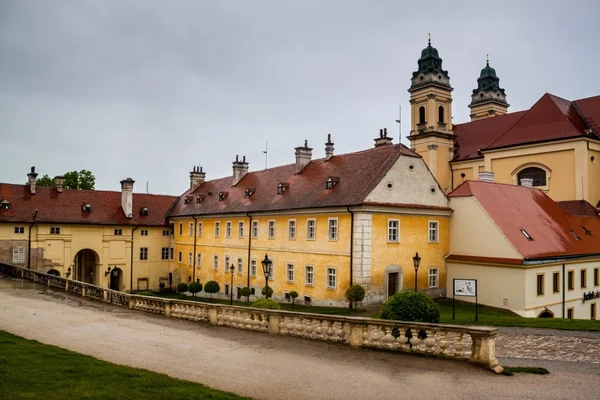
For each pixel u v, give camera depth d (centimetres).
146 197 6219
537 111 5253
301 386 1284
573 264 3597
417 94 6769
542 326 2266
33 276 3775
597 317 3769
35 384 1139
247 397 1183
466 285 2566
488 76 7831
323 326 1831
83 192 5709
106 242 5569
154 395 1111
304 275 3878
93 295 3017
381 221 3497
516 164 5247
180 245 5862
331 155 4397
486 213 3559
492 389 1269
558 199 4869
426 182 3772
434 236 3794
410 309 1859
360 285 3347
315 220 3812
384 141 4447
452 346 1568
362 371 1422
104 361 1450
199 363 1507
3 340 1644
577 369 1484
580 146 4697
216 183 5953
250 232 4569
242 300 4584
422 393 1235
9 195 5141
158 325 2169
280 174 4844
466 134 6662
